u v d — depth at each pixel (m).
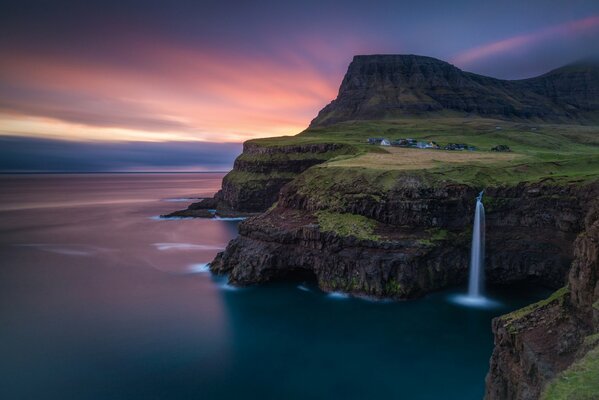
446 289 79.19
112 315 70.38
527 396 28.48
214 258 107.50
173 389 48.81
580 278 32.56
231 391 48.34
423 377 50.97
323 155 174.38
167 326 65.88
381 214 84.75
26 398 46.78
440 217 81.94
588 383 20.53
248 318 68.75
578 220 70.88
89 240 133.50
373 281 75.25
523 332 33.53
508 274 78.19
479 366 53.38
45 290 83.25
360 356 56.22
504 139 195.12
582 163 96.44
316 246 82.69
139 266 101.31
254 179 181.50
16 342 60.50
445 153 140.88
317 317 68.62
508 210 80.88
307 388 49.06
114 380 50.53
